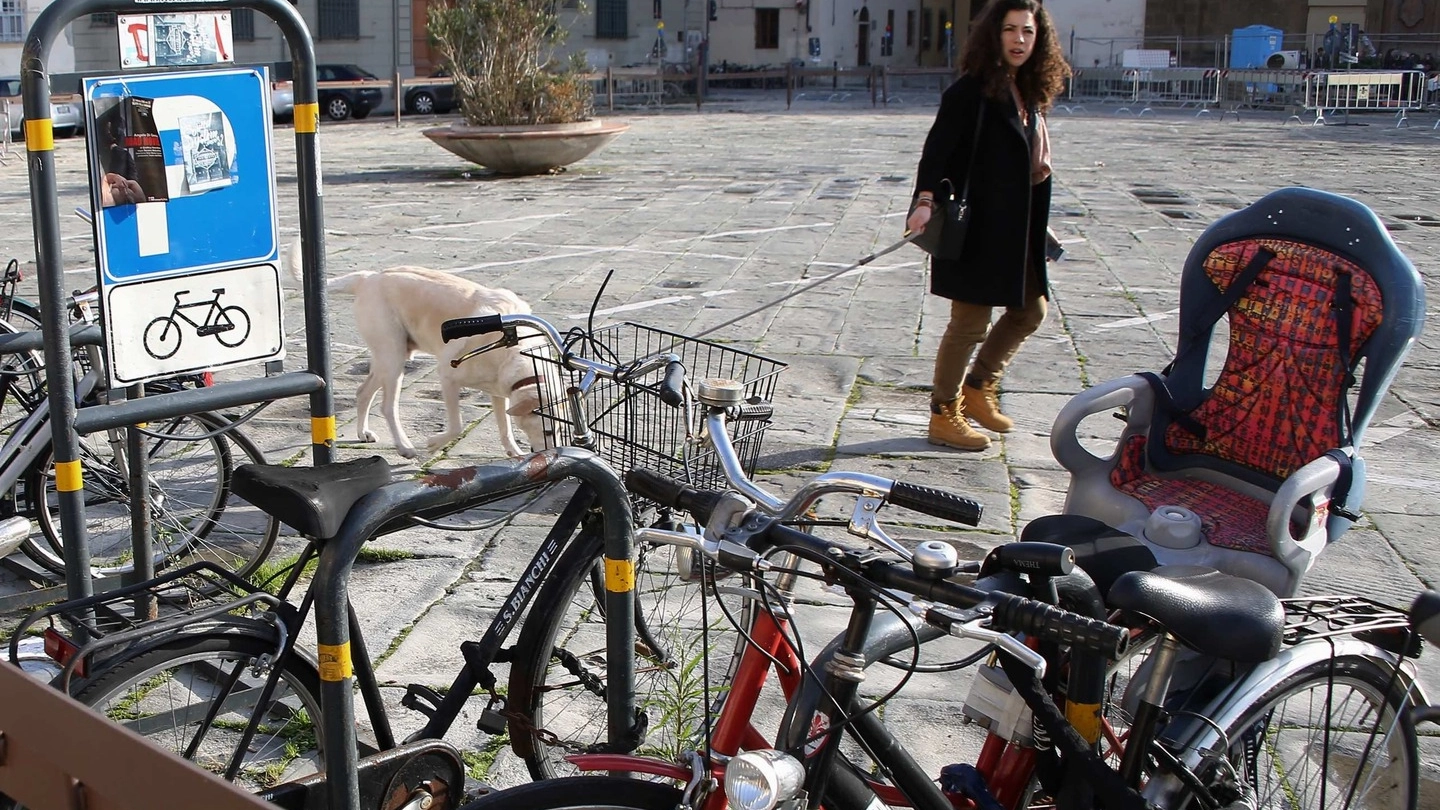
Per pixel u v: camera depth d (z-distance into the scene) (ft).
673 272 33.78
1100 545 9.17
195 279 10.30
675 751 10.23
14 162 61.26
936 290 18.72
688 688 10.79
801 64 139.23
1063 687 8.16
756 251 36.76
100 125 9.64
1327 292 11.22
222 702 8.83
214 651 8.70
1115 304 30.04
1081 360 25.02
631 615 8.91
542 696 10.33
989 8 17.44
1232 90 96.48
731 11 140.36
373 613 13.98
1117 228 40.91
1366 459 19.48
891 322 27.99
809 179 53.42
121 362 9.98
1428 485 18.33
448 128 54.65
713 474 10.14
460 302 17.49
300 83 10.15
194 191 10.19
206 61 10.93
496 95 55.06
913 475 18.54
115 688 8.30
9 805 7.36
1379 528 16.74
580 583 10.03
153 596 11.36
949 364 19.20
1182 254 36.55
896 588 7.07
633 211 44.70
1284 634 8.57
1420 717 9.59
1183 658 8.89
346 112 93.76
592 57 122.42
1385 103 88.84
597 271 33.94
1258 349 11.78
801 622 13.64
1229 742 8.48
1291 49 125.70
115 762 5.82
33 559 14.55
